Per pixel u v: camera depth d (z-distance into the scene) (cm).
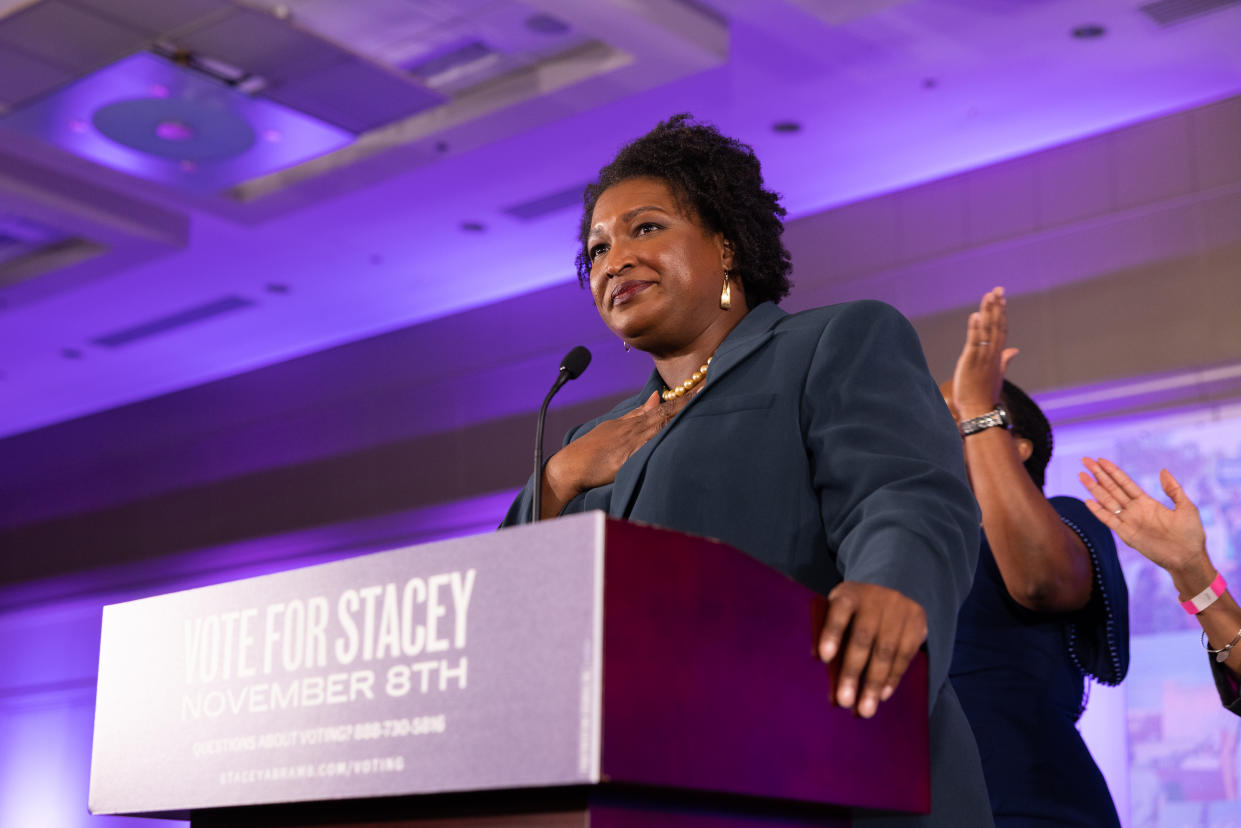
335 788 211
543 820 197
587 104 1731
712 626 198
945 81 1733
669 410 365
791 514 296
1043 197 1889
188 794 234
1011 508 470
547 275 2358
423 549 210
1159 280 1778
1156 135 1816
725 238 368
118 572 2953
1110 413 1811
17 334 2594
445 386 2478
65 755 3162
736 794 201
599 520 188
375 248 2227
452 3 1562
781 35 1612
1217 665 502
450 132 1806
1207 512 1745
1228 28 1588
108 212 2044
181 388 2930
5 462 3206
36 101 1644
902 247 1994
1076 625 485
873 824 254
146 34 1474
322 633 221
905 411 296
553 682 188
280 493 2686
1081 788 448
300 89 1608
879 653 219
